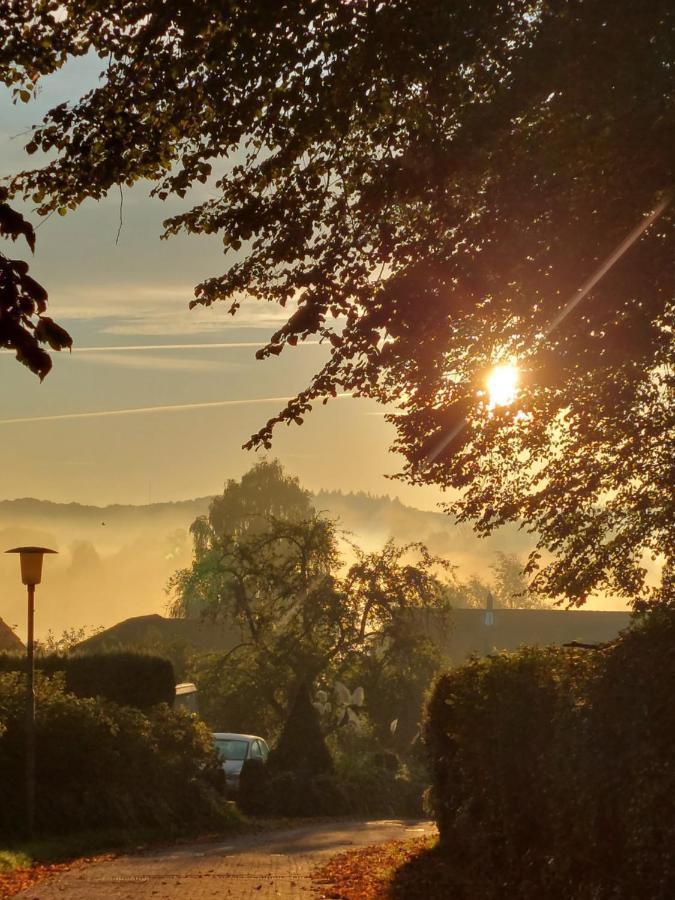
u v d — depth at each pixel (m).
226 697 47.28
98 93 10.80
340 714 44.81
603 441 14.17
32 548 17.41
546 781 9.76
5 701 18.17
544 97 10.05
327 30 9.98
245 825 23.20
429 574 46.69
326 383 11.95
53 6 10.62
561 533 15.50
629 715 7.86
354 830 23.52
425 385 12.78
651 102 9.45
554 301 11.33
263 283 12.48
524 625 69.31
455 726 14.00
